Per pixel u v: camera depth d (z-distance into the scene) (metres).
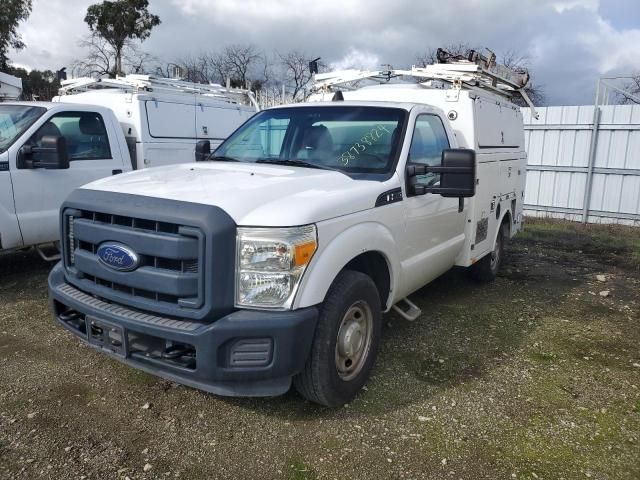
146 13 33.59
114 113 7.56
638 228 11.79
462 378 4.19
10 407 3.55
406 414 3.63
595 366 4.51
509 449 3.28
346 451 3.21
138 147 8.09
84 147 6.83
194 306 3.03
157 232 3.11
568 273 7.76
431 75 5.92
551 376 4.29
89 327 3.38
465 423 3.55
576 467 3.13
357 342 3.68
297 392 3.85
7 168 5.89
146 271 3.14
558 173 13.01
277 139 4.75
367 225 3.66
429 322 5.40
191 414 3.55
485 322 5.47
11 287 6.03
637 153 11.98
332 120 4.65
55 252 7.27
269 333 3.00
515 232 7.54
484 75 6.12
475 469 3.08
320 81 6.97
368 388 3.95
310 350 3.31
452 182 3.96
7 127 6.30
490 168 6.00
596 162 12.48
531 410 3.74
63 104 6.68
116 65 31.72
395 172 4.12
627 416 3.71
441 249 4.95
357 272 3.65
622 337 5.20
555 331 5.30
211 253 2.94
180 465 3.04
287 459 3.12
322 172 3.97
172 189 3.33
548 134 13.00
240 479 2.94
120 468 2.99
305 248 3.11
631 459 3.22
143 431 3.35
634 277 7.63
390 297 4.15
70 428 3.34
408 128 4.42
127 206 3.21
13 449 3.12
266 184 3.45
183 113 8.79
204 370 3.00
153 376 4.02
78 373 4.04
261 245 3.01
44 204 6.25
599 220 12.61
